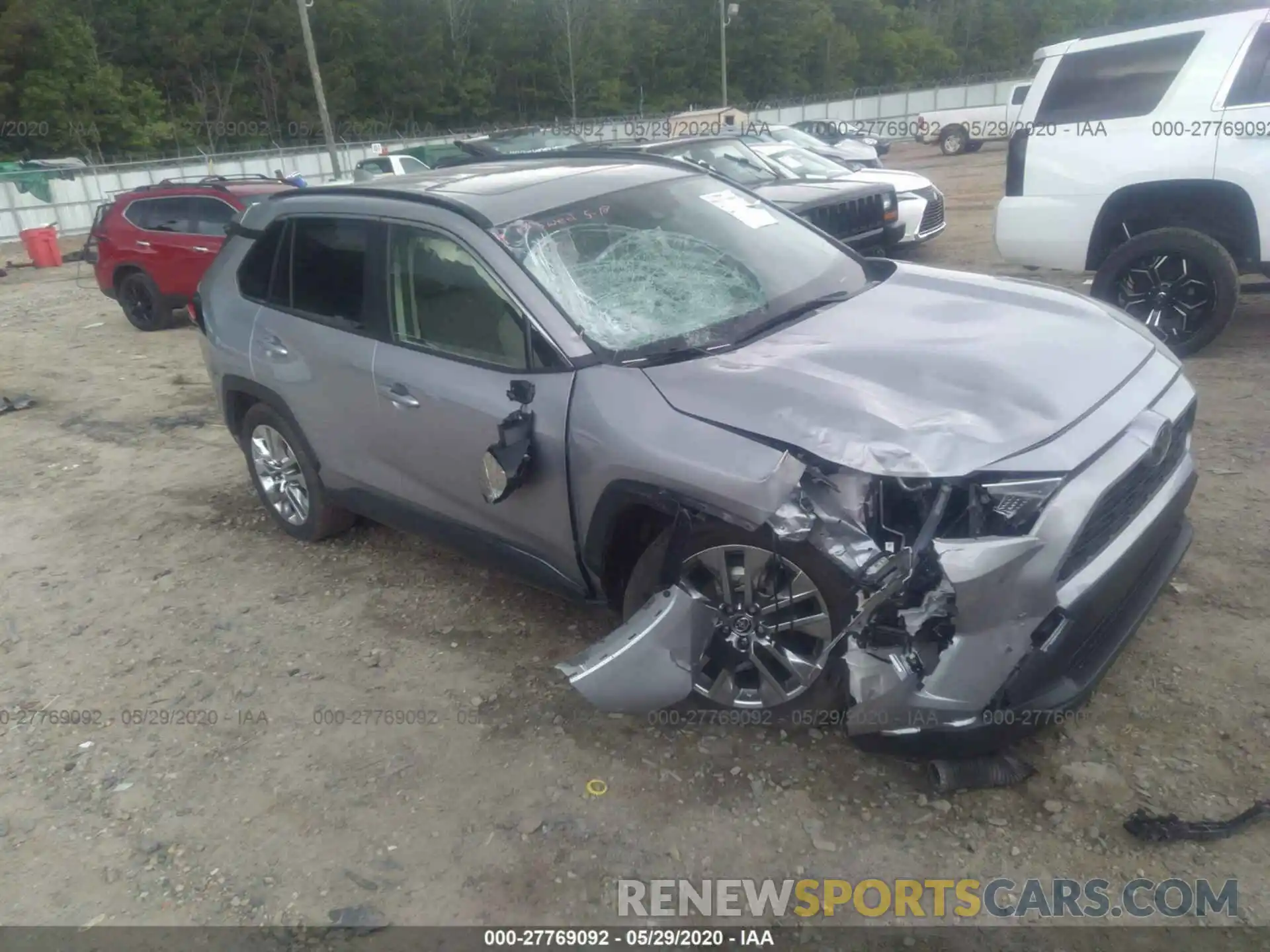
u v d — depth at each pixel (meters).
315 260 4.66
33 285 18.64
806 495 2.99
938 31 75.00
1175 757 3.14
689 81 61.06
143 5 49.88
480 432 3.78
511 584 4.71
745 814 3.12
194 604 4.86
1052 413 2.99
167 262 11.50
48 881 3.17
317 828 3.27
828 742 3.39
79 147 42.56
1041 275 9.67
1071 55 6.80
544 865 3.02
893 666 2.93
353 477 4.66
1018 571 2.74
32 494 6.59
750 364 3.34
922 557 2.83
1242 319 7.60
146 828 3.36
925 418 2.94
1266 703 3.32
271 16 50.28
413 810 3.30
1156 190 6.49
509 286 3.71
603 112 56.88
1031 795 3.07
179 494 6.33
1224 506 4.61
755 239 4.31
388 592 4.77
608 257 3.90
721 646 3.30
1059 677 2.92
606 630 4.22
